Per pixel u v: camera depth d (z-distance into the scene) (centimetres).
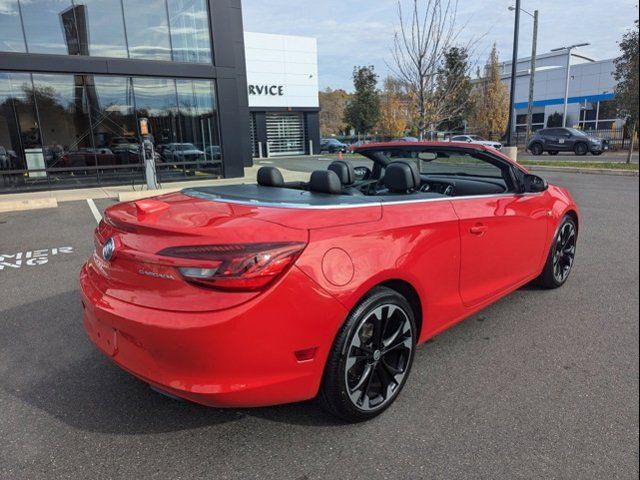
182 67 1536
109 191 1355
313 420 256
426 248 272
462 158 376
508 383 289
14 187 1380
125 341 225
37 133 1395
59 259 604
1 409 270
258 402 217
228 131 1655
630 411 260
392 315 256
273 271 207
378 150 405
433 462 222
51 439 243
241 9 2391
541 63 4553
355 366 243
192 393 208
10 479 215
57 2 1373
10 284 503
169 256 211
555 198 423
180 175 1603
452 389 283
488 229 323
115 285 239
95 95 1450
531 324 374
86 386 294
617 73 1805
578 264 532
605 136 2969
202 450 233
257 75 3431
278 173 339
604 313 394
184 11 1530
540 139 2538
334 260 225
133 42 1479
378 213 258
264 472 218
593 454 227
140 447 236
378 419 256
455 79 1349
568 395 276
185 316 204
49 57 1363
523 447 232
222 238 209
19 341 359
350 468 220
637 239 650
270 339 209
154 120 1541
